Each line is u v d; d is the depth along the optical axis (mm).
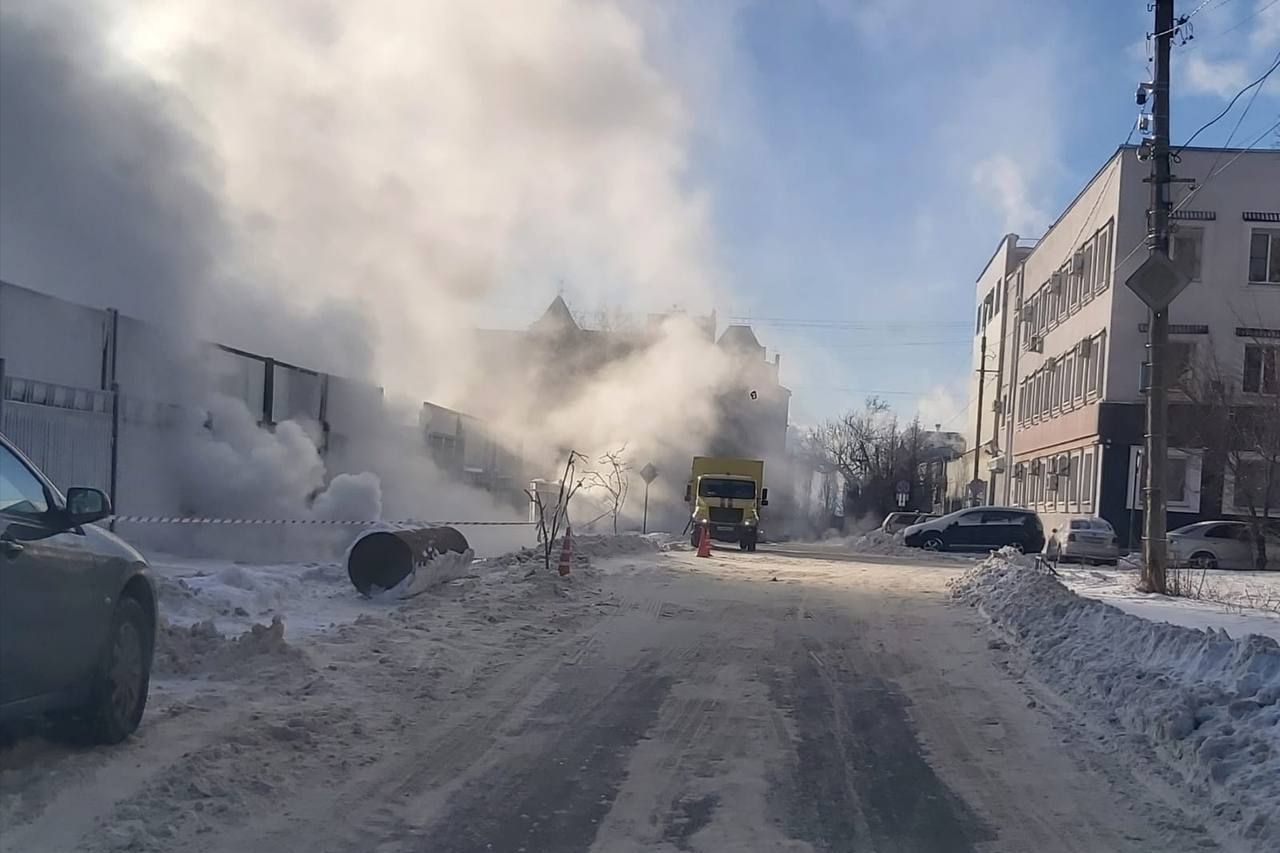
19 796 5770
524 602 13914
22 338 16250
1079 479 42750
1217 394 32062
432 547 14641
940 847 5809
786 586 18953
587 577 17453
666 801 6461
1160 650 10055
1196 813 6367
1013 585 16156
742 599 16422
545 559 18172
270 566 16781
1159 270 18969
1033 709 9188
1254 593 18953
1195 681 8828
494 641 11398
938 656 11805
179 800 5906
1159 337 19016
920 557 35500
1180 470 37875
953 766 7387
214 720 7496
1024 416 55750
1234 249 38062
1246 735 7176
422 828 5852
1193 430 33188
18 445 15273
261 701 8156
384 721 7914
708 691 9578
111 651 6629
